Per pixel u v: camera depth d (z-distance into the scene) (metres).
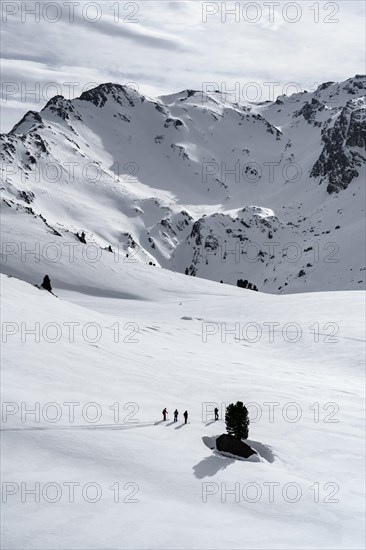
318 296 154.12
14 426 42.78
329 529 35.81
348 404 64.25
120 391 55.56
